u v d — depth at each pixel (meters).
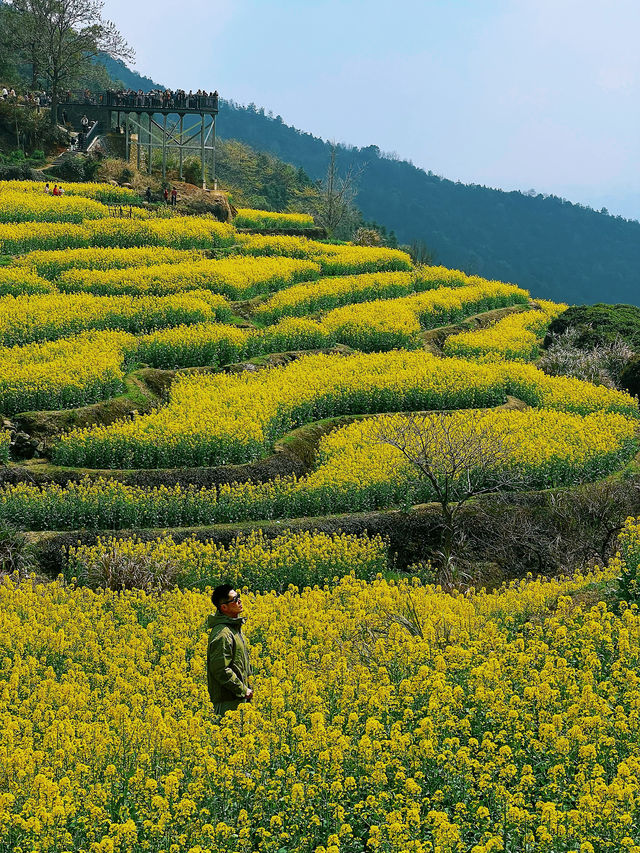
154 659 12.61
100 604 14.90
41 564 18.09
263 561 17.19
